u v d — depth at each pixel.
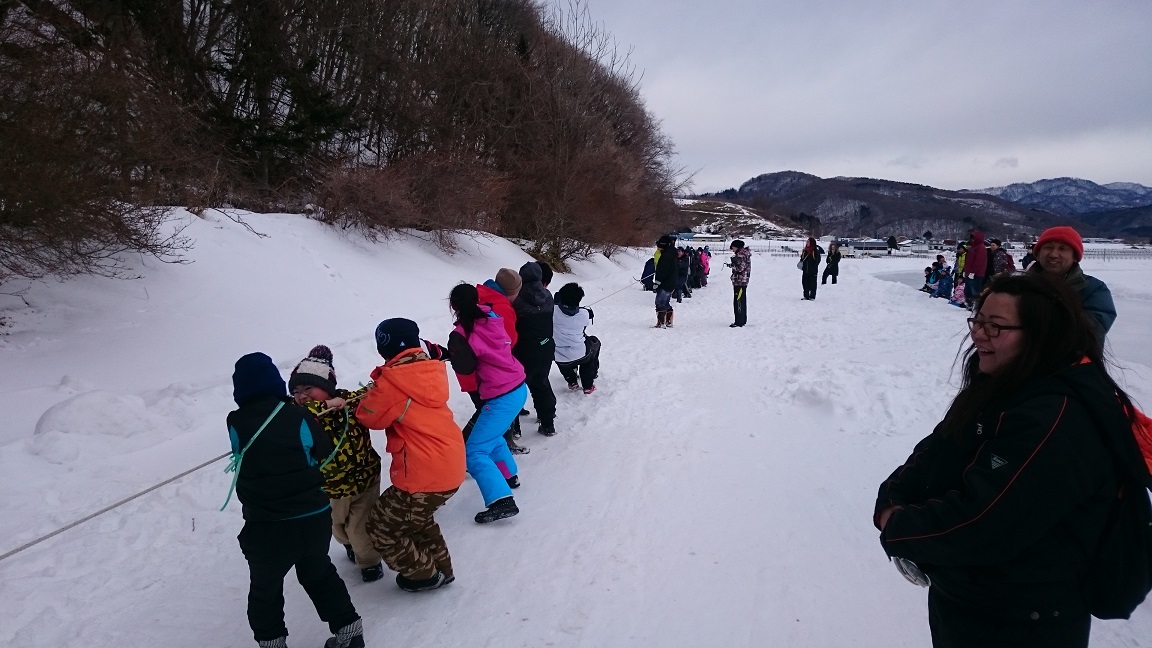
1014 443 1.77
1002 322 1.91
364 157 20.39
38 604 3.48
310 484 3.01
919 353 9.79
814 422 6.60
